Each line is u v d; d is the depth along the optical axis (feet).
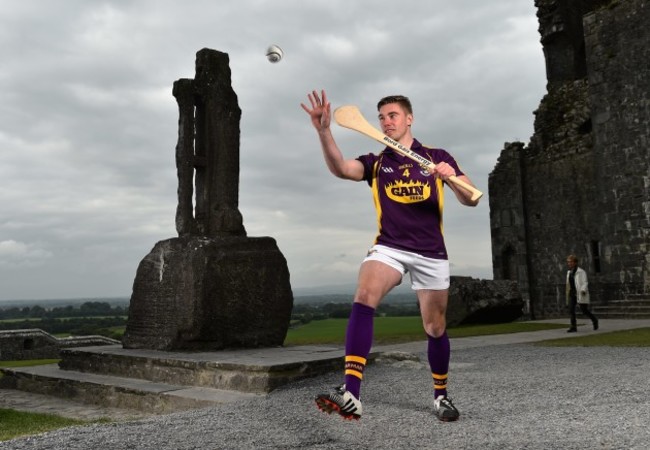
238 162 35.35
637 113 68.44
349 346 11.51
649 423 11.97
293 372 22.45
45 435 13.07
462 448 10.77
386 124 12.93
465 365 25.11
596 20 73.00
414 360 26.21
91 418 22.33
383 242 12.29
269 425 13.74
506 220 84.07
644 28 68.23
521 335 43.55
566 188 78.54
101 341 73.72
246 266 31.17
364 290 11.82
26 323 196.24
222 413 15.79
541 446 10.59
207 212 34.42
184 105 34.45
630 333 40.78
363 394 17.92
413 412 14.53
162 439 12.41
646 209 67.10
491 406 15.11
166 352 29.22
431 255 12.23
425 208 12.26
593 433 11.34
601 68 72.23
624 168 69.41
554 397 16.17
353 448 11.25
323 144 11.89
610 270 70.18
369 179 12.82
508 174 84.38
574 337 39.45
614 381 18.74
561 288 78.18
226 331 30.07
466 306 58.23
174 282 30.42
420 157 12.03
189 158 34.17
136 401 24.06
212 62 35.32
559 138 80.94
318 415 14.65
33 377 30.32
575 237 77.15
